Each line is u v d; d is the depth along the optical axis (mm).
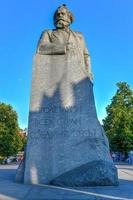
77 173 11938
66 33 14047
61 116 12938
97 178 11898
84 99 13180
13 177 14352
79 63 13586
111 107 73562
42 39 13898
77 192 9938
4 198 8617
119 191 10258
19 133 68750
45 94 13203
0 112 64125
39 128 12867
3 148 62656
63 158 12453
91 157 12289
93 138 12672
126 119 70125
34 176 12398
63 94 13156
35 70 13461
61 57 13516
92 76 14438
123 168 28562
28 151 12672
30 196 8977
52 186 11625
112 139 70562
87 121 12922
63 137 12695
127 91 73688
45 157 12570
